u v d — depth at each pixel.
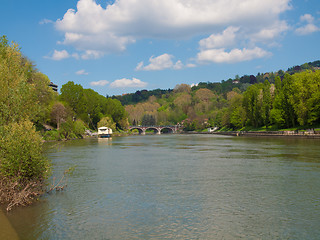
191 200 20.06
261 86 140.88
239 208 18.17
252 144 73.88
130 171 32.41
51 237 13.91
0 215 16.94
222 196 21.03
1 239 13.59
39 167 20.55
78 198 20.64
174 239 13.70
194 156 48.06
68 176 29.27
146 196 21.20
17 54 29.61
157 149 65.31
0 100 24.89
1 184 19.23
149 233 14.41
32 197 20.69
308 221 15.82
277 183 25.12
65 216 16.81
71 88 159.12
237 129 167.00
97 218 16.50
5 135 20.27
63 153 55.34
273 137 107.00
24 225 15.41
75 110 161.12
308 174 29.00
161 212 17.52
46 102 96.56
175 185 24.83
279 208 18.08
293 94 102.38
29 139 20.11
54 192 22.42
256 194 21.47
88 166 36.62
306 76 97.25
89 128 179.00
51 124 123.56
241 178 27.61
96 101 191.12
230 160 41.50
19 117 24.64
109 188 23.78
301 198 20.20
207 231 14.62
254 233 14.35
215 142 90.25
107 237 13.93
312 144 66.12
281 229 14.80
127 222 15.88
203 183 25.56
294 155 45.22
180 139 124.69
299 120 95.75
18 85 25.98
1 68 26.69
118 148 69.12
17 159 19.27
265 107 125.81
